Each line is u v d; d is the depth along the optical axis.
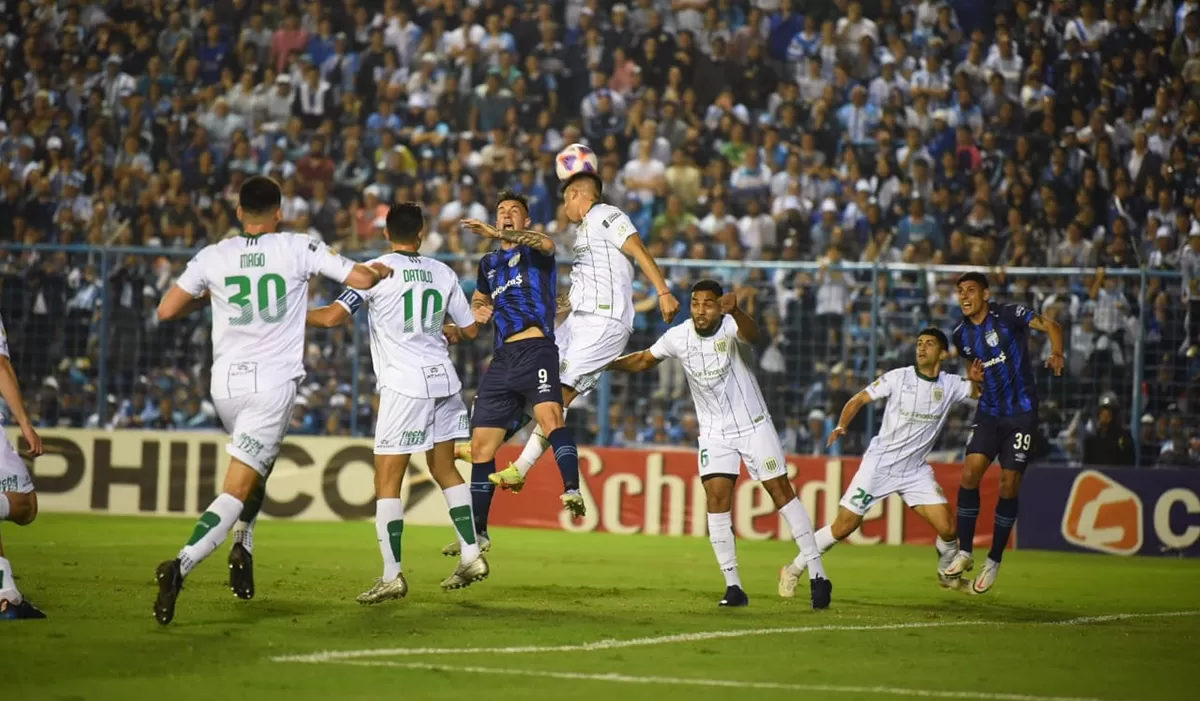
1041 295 36.78
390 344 18.69
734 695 12.79
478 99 49.12
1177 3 49.94
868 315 37.16
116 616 16.89
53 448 36.53
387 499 18.77
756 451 20.00
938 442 37.97
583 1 52.09
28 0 52.44
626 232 20.64
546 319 19.95
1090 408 36.56
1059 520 34.44
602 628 17.03
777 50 50.62
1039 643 16.97
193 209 45.94
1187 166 46.09
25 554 25.98
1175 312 36.12
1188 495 33.69
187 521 34.88
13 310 39.09
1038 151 47.47
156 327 39.19
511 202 20.06
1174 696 13.41
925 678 14.02
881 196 45.44
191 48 52.28
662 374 38.03
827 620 18.72
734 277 38.06
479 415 20.23
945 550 23.11
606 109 48.22
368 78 50.56
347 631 16.08
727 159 47.44
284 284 16.39
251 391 16.20
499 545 31.36
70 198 47.00
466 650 14.93
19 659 13.72
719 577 25.41
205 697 12.09
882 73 49.34
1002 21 50.16
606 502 35.62
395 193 46.53
